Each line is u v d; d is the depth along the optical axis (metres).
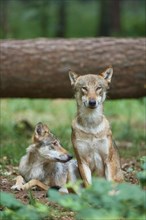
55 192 6.65
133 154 13.09
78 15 39.03
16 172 10.92
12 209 6.99
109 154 9.28
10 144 13.34
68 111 19.58
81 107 9.25
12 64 14.28
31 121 17.59
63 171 10.10
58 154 9.80
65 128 15.70
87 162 9.36
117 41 14.48
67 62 14.29
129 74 14.34
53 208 8.45
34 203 8.30
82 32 34.91
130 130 15.85
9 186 9.99
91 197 6.61
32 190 9.80
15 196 9.20
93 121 9.20
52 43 14.48
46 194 9.28
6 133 15.12
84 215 6.39
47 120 17.84
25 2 37.69
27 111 19.55
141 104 19.80
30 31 31.81
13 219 6.90
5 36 28.36
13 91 14.64
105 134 9.25
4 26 29.09
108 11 33.38
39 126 9.98
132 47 14.39
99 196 6.59
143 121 18.28
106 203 6.49
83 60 14.30
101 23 33.44
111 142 9.34
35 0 29.52
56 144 9.91
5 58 14.29
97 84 9.34
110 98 14.77
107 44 14.45
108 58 14.30
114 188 6.69
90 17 38.91
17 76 14.34
